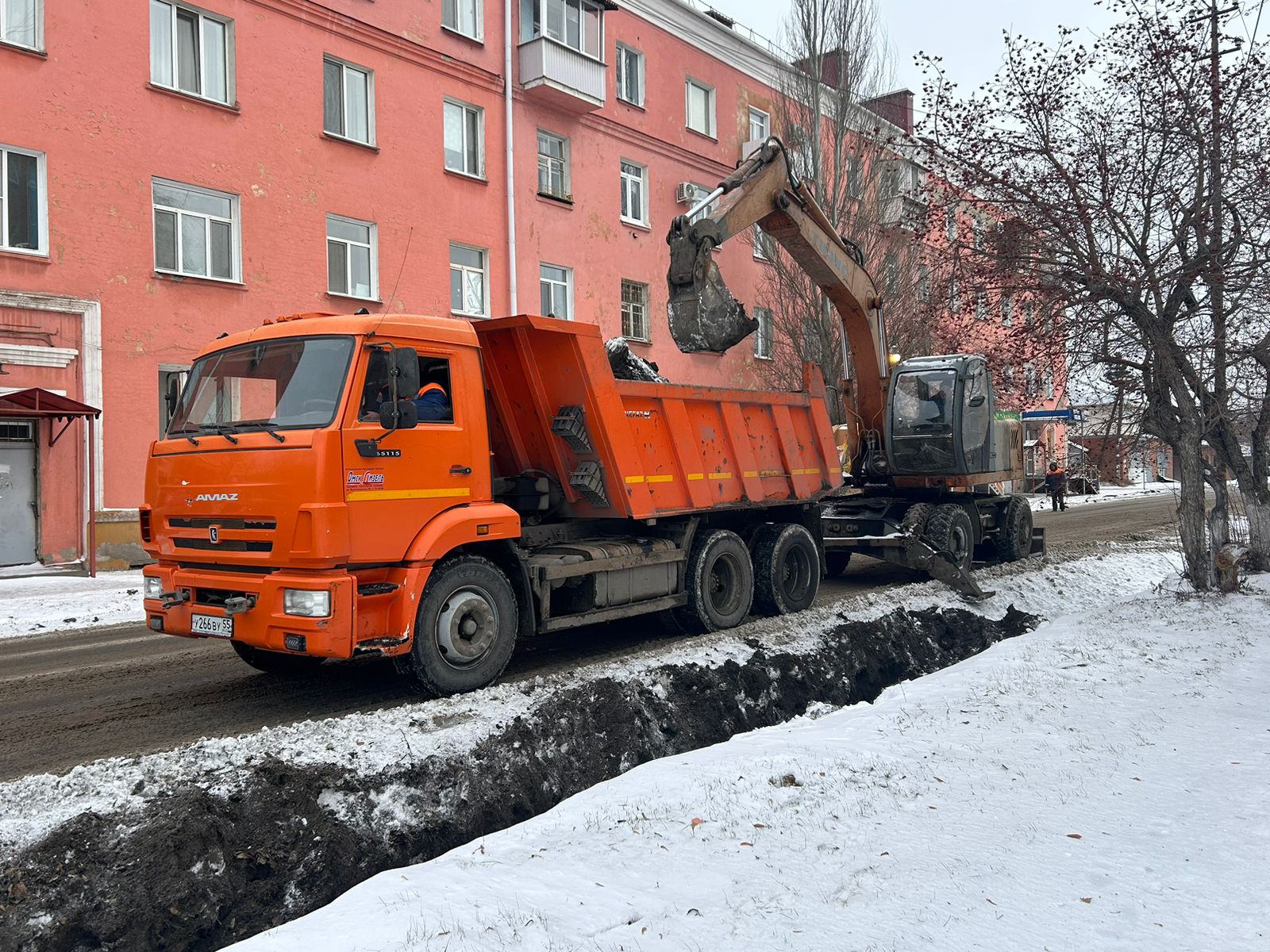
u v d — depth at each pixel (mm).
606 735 6020
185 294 15625
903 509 13148
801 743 5398
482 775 5168
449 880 3590
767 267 26016
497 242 20734
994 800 4430
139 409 15102
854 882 3514
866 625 9148
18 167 13953
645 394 8070
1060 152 9758
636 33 24250
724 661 7523
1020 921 3199
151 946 3609
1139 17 9258
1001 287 10180
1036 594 11930
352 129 18297
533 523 7895
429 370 6539
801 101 23609
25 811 4227
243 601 5879
